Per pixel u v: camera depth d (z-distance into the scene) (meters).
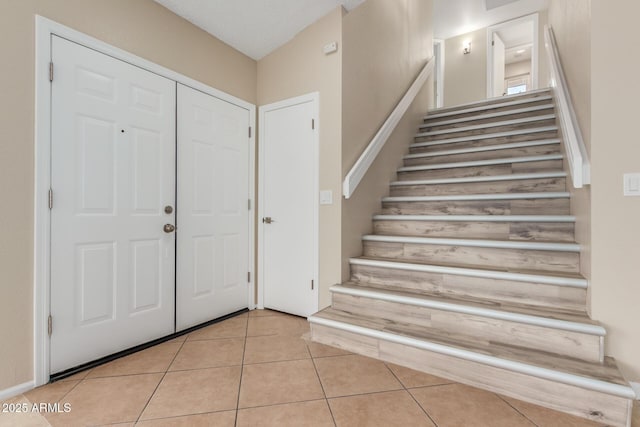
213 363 1.97
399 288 2.36
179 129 2.42
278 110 2.96
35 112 1.69
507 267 2.16
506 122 3.43
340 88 2.56
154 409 1.51
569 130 1.99
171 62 2.36
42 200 1.71
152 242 2.26
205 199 2.62
